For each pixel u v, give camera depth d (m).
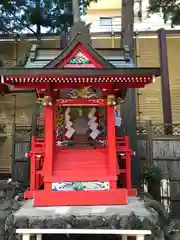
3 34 13.42
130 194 7.39
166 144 10.33
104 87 6.60
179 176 10.02
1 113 13.77
